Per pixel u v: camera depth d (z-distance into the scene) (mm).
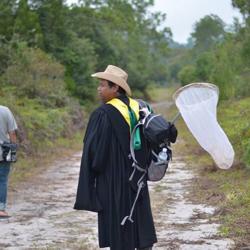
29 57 37875
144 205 7684
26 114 29406
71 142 33875
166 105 82125
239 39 24266
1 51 37469
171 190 16344
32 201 14977
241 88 27875
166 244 10242
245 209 12531
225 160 7457
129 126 7574
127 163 7551
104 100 7875
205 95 7574
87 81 54562
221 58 29594
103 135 7480
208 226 11547
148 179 7703
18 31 43000
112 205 7512
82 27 63375
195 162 22875
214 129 7449
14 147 12422
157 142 7461
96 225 12000
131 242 7539
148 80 98125
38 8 50938
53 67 40656
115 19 68312
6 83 35531
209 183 16844
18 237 10977
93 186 7590
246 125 20109
